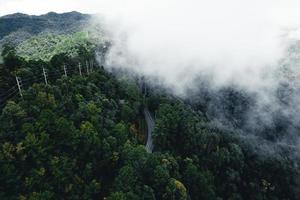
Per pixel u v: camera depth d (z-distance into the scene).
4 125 84.25
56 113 97.50
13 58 115.12
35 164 82.00
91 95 122.50
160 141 134.00
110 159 99.44
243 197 146.75
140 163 100.62
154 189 98.19
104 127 110.38
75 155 91.75
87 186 88.12
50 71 122.94
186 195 101.31
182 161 125.44
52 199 79.44
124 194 83.19
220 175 144.50
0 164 76.50
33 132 85.06
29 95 98.56
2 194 73.50
